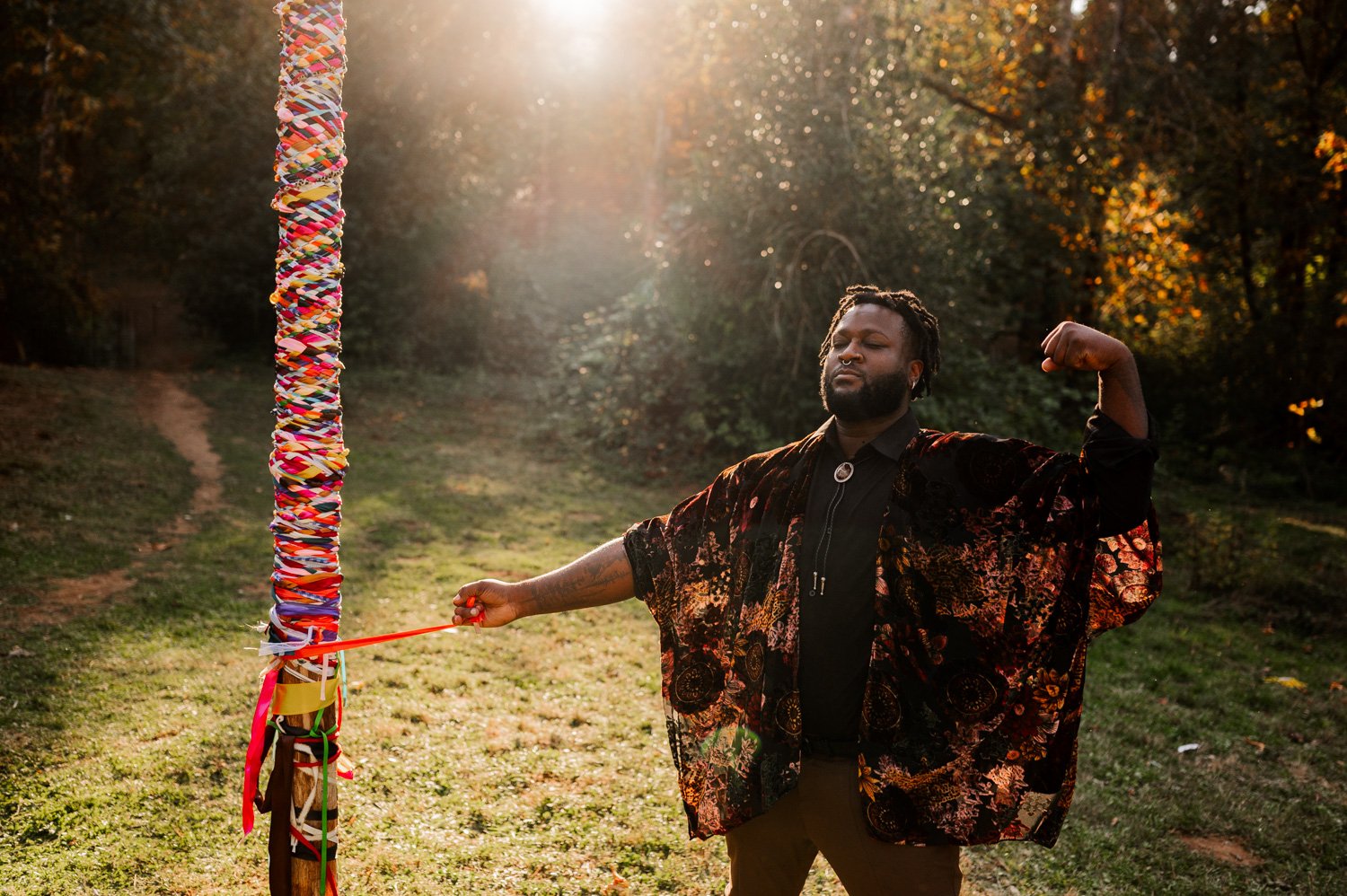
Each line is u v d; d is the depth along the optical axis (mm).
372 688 5148
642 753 4625
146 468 10023
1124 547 2170
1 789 3766
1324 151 12070
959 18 14359
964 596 2111
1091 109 14250
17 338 16812
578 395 14219
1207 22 15938
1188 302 16141
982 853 4051
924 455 2193
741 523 2387
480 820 3879
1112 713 5906
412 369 18281
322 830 2217
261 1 20375
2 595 6133
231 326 18750
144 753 4141
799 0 11219
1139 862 4102
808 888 3605
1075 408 13305
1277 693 6500
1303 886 4023
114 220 21344
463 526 9117
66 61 15711
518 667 5688
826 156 10859
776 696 2195
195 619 6027
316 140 2125
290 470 2160
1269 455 15484
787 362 11469
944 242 11297
